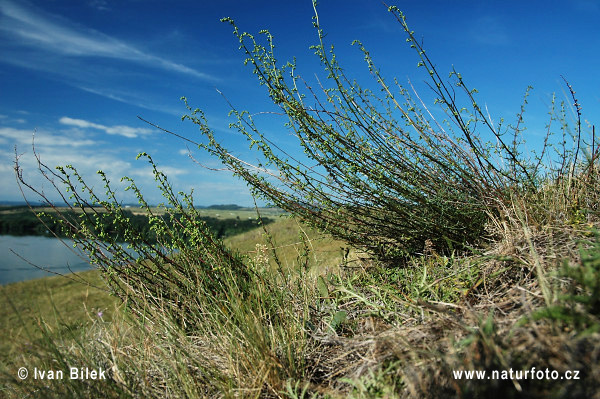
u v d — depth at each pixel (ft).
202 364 6.41
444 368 4.13
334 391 5.34
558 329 3.99
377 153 8.99
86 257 7.96
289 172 8.75
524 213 7.86
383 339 5.43
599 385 3.34
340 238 9.72
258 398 5.56
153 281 8.55
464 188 9.17
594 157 8.82
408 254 9.52
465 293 6.26
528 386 3.63
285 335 6.74
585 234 6.47
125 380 6.08
